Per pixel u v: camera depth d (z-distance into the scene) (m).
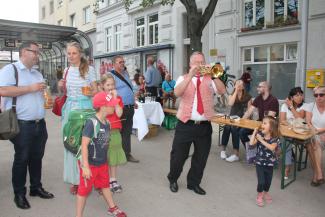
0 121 3.71
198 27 9.52
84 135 3.53
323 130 5.11
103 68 23.77
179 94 4.44
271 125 4.23
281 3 12.32
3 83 3.83
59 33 13.03
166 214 4.01
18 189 4.11
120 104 4.58
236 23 13.58
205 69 4.32
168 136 8.63
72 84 4.46
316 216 3.99
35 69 4.19
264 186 4.33
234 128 6.20
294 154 5.39
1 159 6.33
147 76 12.47
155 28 18.55
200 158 4.60
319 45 11.01
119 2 21.36
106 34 23.94
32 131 4.06
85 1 26.97
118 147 4.60
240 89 6.58
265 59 12.96
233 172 5.63
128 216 3.94
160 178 5.30
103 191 3.88
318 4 10.88
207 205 4.29
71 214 3.95
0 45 15.73
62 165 5.95
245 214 4.03
